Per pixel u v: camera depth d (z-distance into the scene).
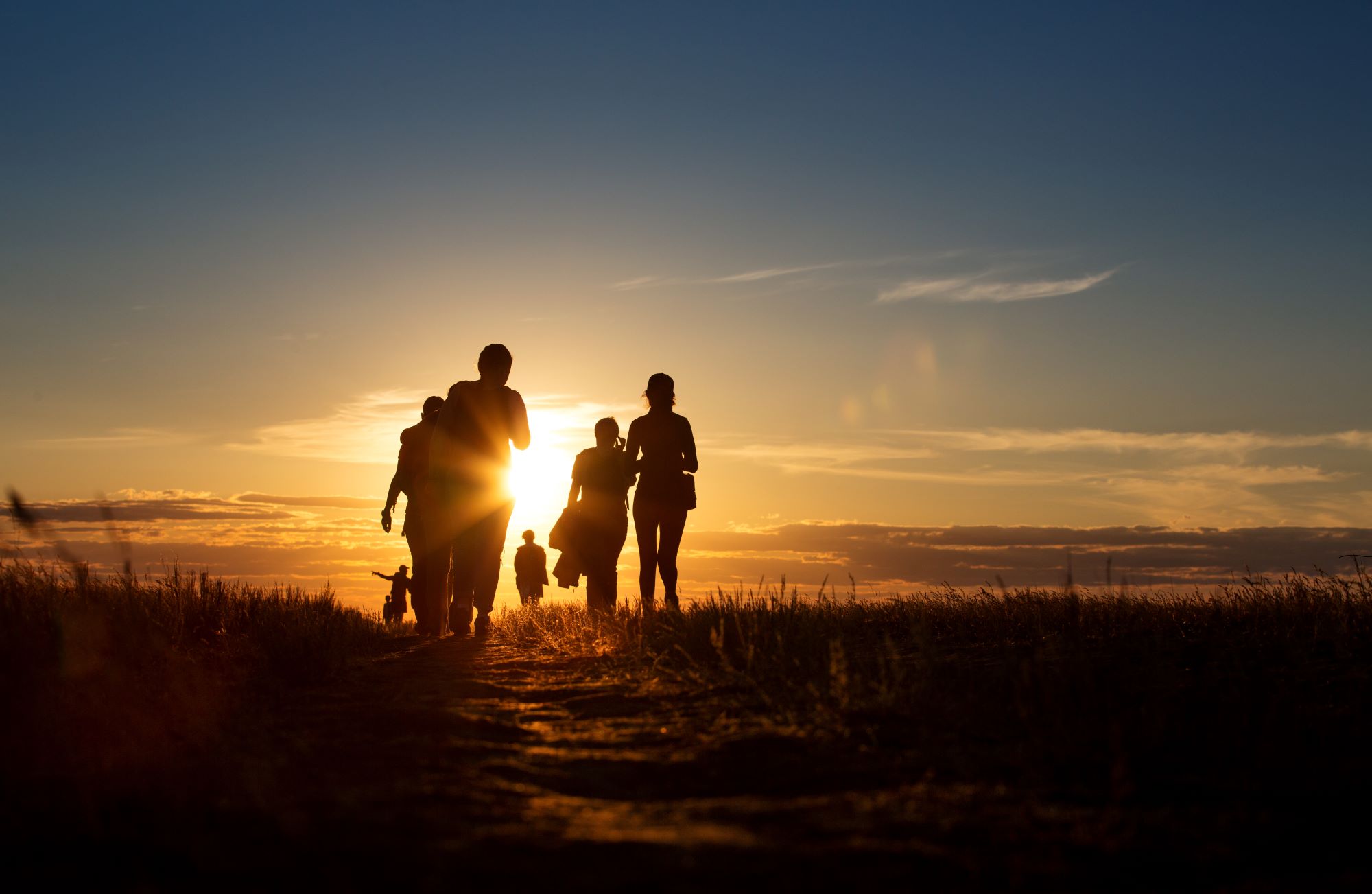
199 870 2.78
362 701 5.68
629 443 10.96
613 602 11.51
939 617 9.20
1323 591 8.32
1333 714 4.93
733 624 7.96
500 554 11.23
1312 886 2.76
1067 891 2.73
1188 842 3.13
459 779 3.84
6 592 7.00
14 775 3.65
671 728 5.01
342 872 2.77
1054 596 9.16
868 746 4.44
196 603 8.65
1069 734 4.51
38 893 2.62
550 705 5.76
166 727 4.59
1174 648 7.14
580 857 2.93
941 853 3.00
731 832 3.18
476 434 10.64
